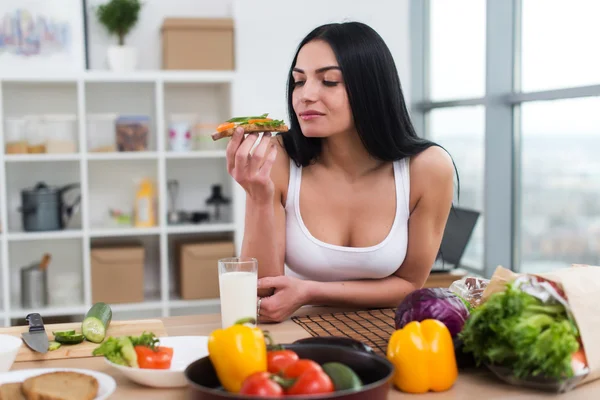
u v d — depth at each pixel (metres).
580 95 2.88
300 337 1.42
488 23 3.35
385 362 1.05
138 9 3.61
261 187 1.60
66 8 3.62
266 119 1.56
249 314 1.43
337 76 1.64
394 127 1.74
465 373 1.21
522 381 1.12
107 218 3.83
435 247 1.84
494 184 3.41
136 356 1.16
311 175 1.82
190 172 3.93
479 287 1.46
